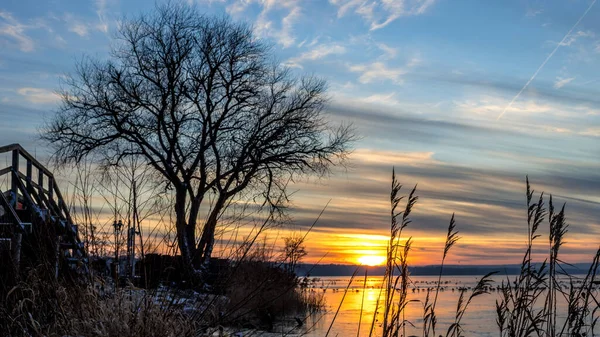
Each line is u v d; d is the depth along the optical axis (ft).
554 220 14.89
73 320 17.83
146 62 101.81
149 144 96.02
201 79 100.58
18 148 41.27
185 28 103.40
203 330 19.08
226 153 95.55
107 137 96.78
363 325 58.85
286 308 54.44
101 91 99.81
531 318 14.64
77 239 21.24
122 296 18.63
